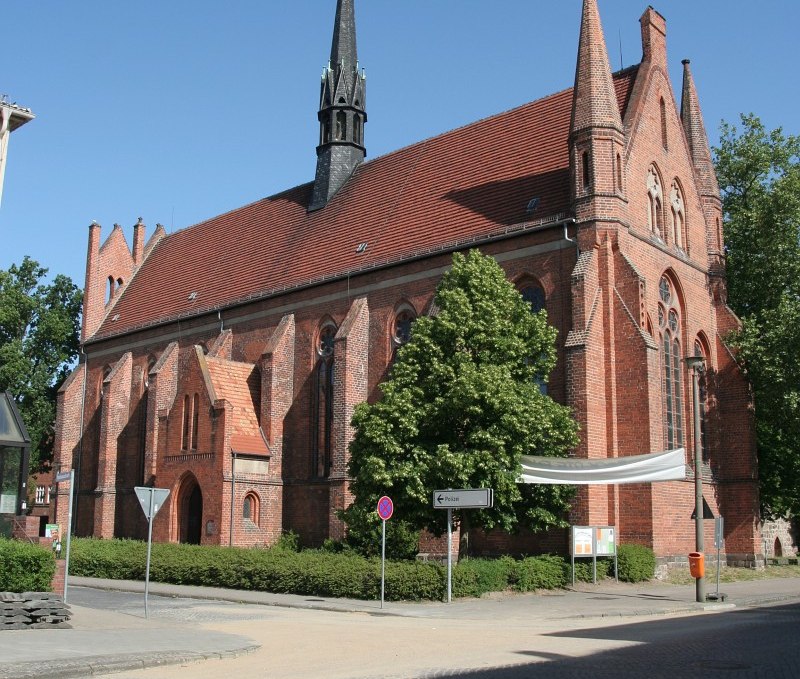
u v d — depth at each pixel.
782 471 46.16
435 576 27.53
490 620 23.00
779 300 46.03
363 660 15.97
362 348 43.78
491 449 29.42
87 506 58.66
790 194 46.19
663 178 41.53
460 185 45.28
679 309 41.25
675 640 17.98
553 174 40.66
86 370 62.81
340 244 49.16
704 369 42.50
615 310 35.28
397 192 49.09
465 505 27.25
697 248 43.53
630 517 34.09
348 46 56.62
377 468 30.16
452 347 31.30
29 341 70.19
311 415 46.06
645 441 33.47
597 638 18.66
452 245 40.94
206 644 17.91
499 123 47.38
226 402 43.28
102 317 64.81
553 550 34.50
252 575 31.58
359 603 27.02
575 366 34.09
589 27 38.06
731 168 51.72
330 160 54.75
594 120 36.84
